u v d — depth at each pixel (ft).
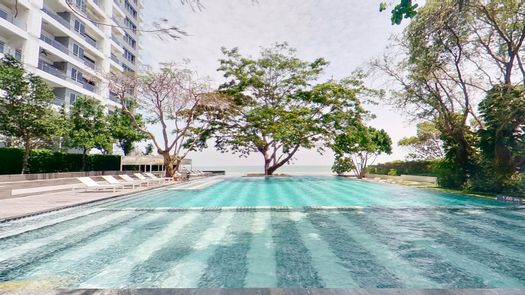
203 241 15.75
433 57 42.27
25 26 72.95
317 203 31.63
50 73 83.82
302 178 77.05
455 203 30.66
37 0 75.46
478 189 39.55
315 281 10.36
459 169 44.55
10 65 49.03
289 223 20.33
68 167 63.46
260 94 86.94
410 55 43.55
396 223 20.45
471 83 48.70
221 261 12.53
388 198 36.06
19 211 22.57
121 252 13.84
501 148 37.37
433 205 28.78
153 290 8.90
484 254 13.61
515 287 9.89
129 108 78.23
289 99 86.63
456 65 45.11
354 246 14.84
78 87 93.81
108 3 118.93
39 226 19.27
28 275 10.94
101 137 65.00
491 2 37.19
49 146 57.93
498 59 41.70
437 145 83.97
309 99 83.20
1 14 68.54
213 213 24.08
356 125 79.25
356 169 83.82
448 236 16.85
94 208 26.18
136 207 27.14
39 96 48.83
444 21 35.83
